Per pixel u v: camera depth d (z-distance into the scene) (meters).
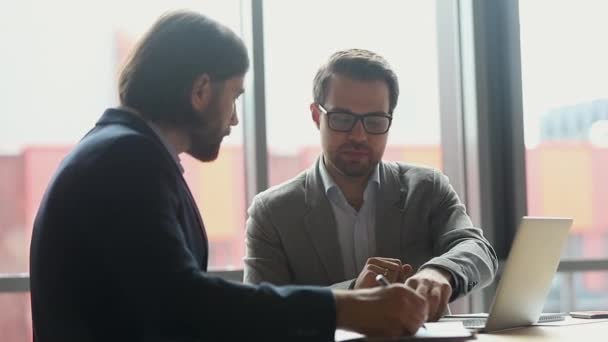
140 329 1.23
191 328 1.22
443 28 3.18
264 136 2.97
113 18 2.94
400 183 2.12
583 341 1.50
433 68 3.19
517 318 1.71
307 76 3.04
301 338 1.25
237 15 3.05
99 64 2.93
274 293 1.26
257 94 2.96
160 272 1.22
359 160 1.97
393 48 3.14
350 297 1.29
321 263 2.03
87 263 1.27
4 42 2.86
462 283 1.74
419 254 2.07
